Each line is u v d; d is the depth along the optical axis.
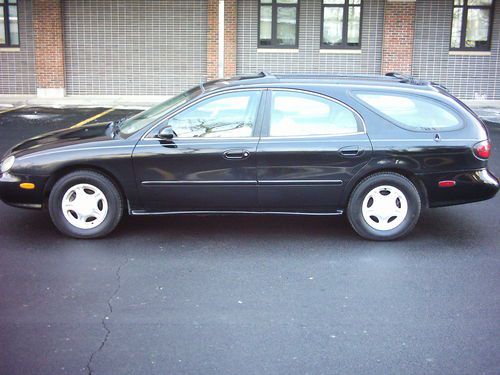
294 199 5.99
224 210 6.04
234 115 5.97
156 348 3.94
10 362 3.76
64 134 6.51
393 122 5.99
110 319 4.34
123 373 3.65
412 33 17.66
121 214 6.04
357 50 18.05
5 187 5.95
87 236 6.01
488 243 6.10
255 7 17.80
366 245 5.99
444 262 5.55
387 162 5.91
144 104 17.41
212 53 17.91
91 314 4.42
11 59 18.30
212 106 5.96
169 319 4.35
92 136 6.20
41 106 16.98
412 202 6.01
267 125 5.94
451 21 17.86
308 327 4.25
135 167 5.86
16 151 6.14
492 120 15.30
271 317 4.40
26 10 18.02
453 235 6.34
